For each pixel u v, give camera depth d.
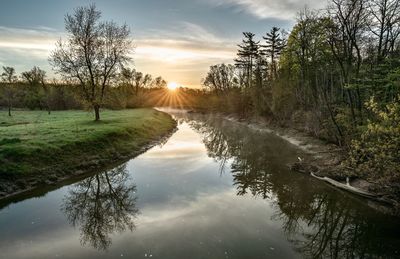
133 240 11.34
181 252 10.42
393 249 11.16
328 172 19.52
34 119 44.75
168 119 61.66
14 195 15.67
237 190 17.62
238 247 10.89
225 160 26.25
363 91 25.02
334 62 32.75
